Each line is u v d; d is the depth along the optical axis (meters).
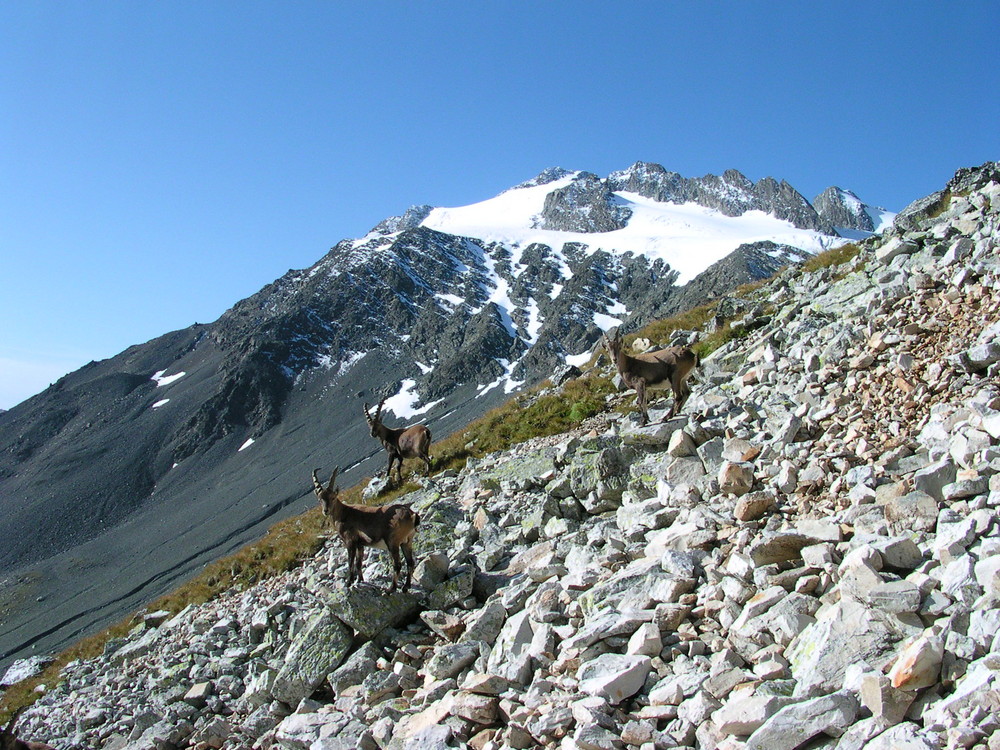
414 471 23.41
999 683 5.07
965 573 6.43
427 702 9.32
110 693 15.68
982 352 10.65
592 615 9.08
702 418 14.45
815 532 8.60
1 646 104.44
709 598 8.30
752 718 5.99
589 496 13.58
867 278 18.20
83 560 138.88
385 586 13.03
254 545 22.62
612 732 6.75
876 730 5.37
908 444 9.87
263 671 13.13
